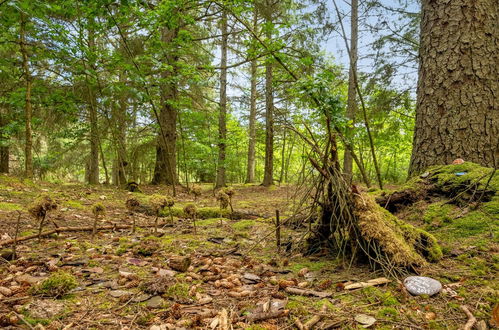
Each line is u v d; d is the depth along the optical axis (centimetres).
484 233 227
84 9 505
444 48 327
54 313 145
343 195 218
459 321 131
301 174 257
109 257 244
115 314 148
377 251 203
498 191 257
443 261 202
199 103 1039
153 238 321
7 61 652
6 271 205
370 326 131
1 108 758
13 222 346
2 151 1004
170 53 750
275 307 154
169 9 577
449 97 322
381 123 805
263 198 787
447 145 321
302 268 221
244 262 245
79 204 502
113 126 862
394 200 308
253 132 1449
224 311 146
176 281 189
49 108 773
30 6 458
